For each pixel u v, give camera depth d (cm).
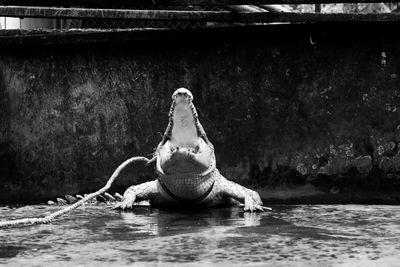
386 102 739
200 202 623
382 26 733
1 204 796
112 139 793
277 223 481
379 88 741
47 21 1144
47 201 802
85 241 391
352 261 319
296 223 480
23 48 802
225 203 651
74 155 798
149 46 782
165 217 532
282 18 730
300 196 752
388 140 739
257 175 762
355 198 742
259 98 762
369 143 742
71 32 781
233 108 768
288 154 756
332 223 480
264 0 645
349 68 746
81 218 527
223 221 498
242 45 764
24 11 727
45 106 802
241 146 766
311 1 642
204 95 773
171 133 598
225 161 769
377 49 741
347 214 551
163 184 612
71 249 360
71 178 798
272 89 760
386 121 739
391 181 738
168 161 572
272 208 622
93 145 795
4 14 727
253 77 763
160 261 321
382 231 430
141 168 782
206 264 312
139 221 501
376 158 741
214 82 770
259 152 762
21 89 805
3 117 807
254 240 389
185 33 758
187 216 540
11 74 805
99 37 771
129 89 789
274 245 369
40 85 802
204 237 404
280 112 759
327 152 749
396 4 1155
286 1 645
